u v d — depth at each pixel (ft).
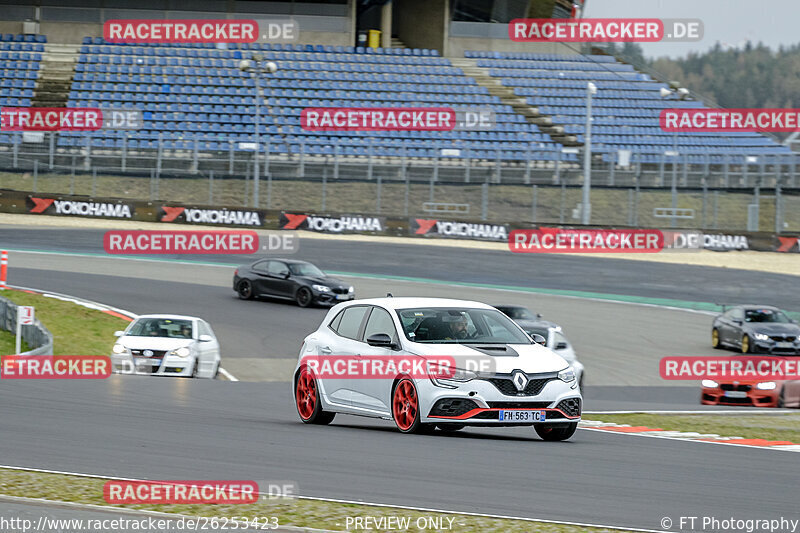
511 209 607.78
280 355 303.89
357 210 600.80
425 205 607.37
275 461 109.70
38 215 561.02
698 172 641.40
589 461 116.98
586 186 572.92
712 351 344.28
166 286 422.00
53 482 94.68
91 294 391.86
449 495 94.12
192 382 207.21
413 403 132.98
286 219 553.23
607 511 88.89
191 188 606.14
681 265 521.24
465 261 513.86
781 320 341.41
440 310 142.31
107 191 599.16
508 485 99.60
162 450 114.32
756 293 463.01
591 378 296.30
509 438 138.51
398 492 94.94
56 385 180.04
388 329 139.95
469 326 140.87
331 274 470.80
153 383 197.88
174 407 157.69
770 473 114.42
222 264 492.95
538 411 131.23
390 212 600.80
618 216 608.60
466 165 645.51
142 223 551.18
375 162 645.92
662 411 205.26
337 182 613.93
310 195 606.55
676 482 104.94
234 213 548.72
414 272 483.51
